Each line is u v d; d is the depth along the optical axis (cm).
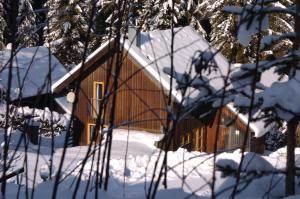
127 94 1872
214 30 2509
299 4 331
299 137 1590
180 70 1691
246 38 306
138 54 1767
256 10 307
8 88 285
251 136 1605
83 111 2055
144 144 1653
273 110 307
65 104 2147
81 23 1725
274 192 367
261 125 1559
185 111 265
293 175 328
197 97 274
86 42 296
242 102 304
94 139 319
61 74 2314
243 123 1592
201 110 294
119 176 722
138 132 1795
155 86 1803
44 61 2422
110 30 318
